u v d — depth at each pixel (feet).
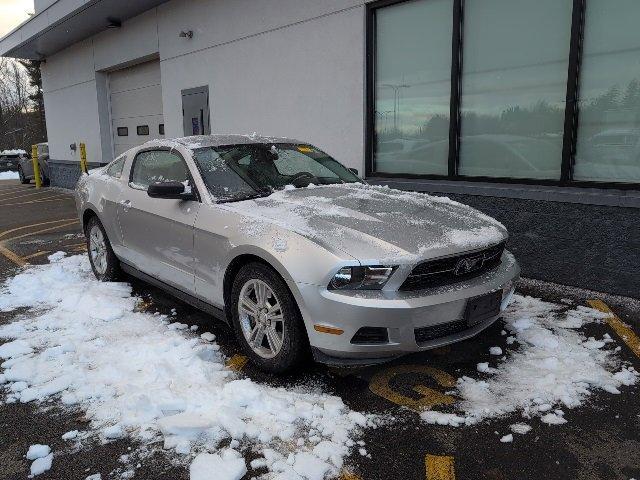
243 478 7.79
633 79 15.92
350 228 10.48
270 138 15.74
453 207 13.19
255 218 11.18
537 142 18.28
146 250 14.47
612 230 15.80
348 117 23.34
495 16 18.69
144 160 15.49
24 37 46.03
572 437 8.80
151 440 8.69
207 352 11.76
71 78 49.08
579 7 16.40
